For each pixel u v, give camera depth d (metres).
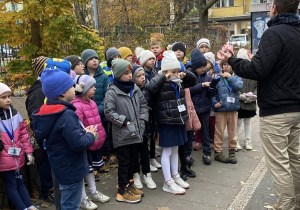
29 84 5.80
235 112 5.18
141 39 9.70
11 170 3.41
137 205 3.77
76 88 3.69
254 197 3.93
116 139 3.82
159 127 4.16
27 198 3.54
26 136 3.60
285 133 3.00
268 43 2.92
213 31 15.11
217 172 4.78
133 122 3.83
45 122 2.80
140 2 18.28
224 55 3.31
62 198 2.97
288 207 3.02
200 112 4.90
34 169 4.05
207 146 5.07
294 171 3.24
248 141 5.80
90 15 18.53
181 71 4.41
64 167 2.87
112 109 3.76
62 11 5.42
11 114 3.51
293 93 2.93
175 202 3.84
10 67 5.75
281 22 3.00
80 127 2.97
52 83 2.82
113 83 3.92
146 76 4.73
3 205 3.70
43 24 5.75
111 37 9.37
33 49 5.51
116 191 4.18
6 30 5.52
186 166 4.61
